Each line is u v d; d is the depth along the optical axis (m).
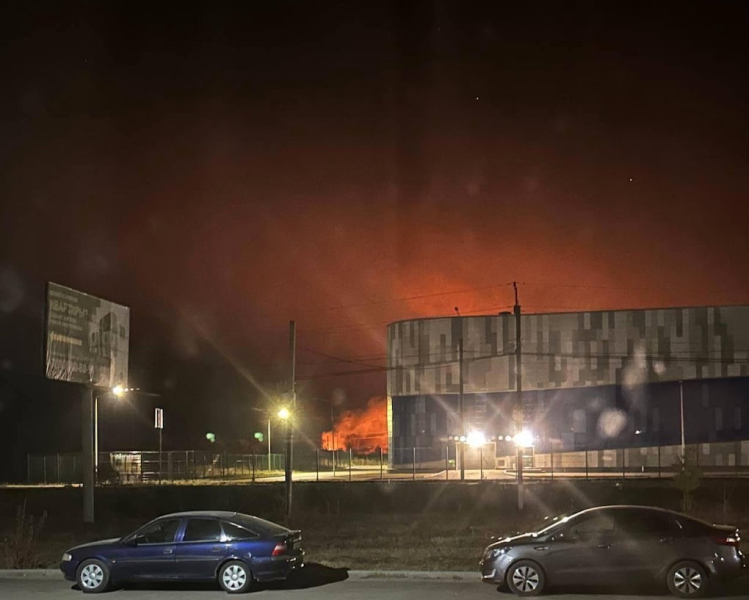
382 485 51.03
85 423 34.03
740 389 79.00
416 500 42.97
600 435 81.25
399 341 89.06
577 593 16.97
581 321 83.06
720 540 16.30
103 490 52.91
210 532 17.89
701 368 80.00
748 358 79.25
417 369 87.19
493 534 28.70
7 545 23.66
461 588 18.05
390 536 28.70
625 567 16.38
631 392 81.12
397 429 88.12
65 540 29.14
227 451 109.69
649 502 39.41
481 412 84.50
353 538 28.23
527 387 83.62
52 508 43.19
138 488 54.00
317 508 39.09
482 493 45.03
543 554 16.62
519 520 33.78
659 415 80.25
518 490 39.00
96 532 31.77
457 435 83.31
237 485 55.19
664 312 81.38
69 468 72.56
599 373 82.06
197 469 74.44
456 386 85.62
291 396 38.31
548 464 82.12
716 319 80.31
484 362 85.06
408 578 19.56
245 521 18.16
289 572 17.81
